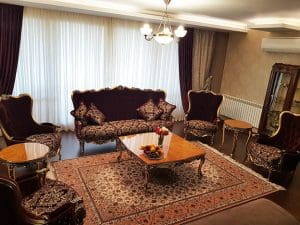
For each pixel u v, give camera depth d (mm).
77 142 4840
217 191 3480
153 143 3795
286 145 4133
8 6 4223
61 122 5285
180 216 2932
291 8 3707
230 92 6703
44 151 3062
